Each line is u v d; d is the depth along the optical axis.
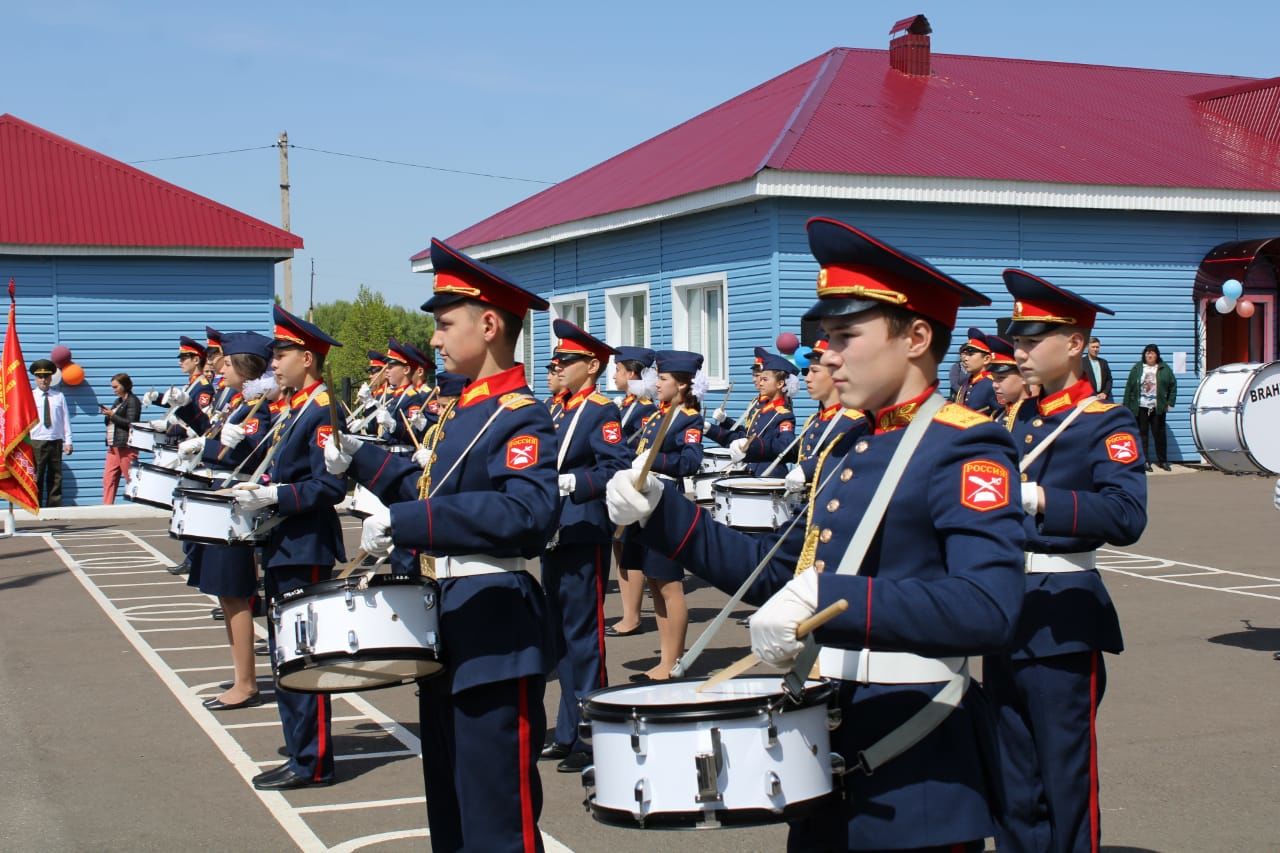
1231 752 6.79
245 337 8.49
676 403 3.18
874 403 3.17
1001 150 20.70
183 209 22.05
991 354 11.88
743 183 18.55
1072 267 20.94
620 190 22.91
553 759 7.15
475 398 4.51
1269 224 22.23
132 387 20.69
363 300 49.75
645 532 3.25
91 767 6.88
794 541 3.33
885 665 3.17
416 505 4.14
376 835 5.82
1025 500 4.53
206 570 7.98
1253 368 9.48
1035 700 4.75
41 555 15.13
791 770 3.02
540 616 4.46
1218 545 14.21
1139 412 21.38
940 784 3.11
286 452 6.67
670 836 5.85
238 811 6.17
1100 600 4.78
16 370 16.44
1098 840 4.79
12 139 22.61
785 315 19.06
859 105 21.75
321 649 4.24
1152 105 25.48
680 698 3.28
